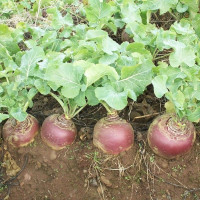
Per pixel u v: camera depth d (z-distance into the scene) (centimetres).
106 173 63
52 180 64
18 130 63
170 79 58
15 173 65
